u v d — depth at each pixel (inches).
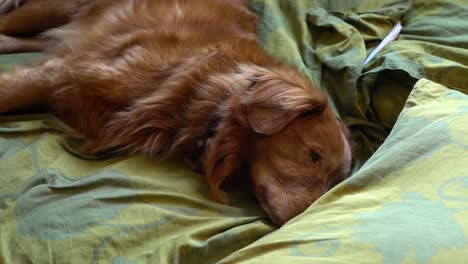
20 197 54.3
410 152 50.2
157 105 63.5
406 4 92.0
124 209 53.2
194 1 80.2
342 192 50.3
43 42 84.1
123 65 66.0
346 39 81.9
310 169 60.4
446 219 41.1
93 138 66.1
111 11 76.0
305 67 79.4
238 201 61.0
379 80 76.0
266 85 60.3
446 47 77.7
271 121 58.4
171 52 67.2
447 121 52.2
